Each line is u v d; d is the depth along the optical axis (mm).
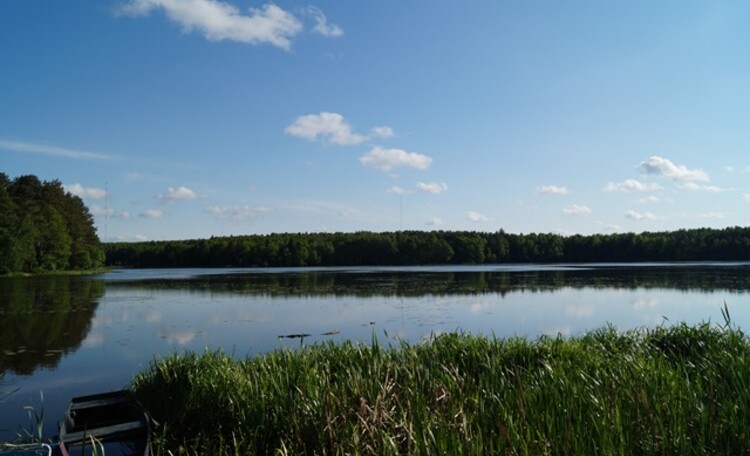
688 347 8336
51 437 6727
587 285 30141
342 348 8461
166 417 6930
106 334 14461
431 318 16688
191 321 16797
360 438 4773
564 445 4047
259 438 5676
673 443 3965
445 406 5062
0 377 9984
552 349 8062
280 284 34125
